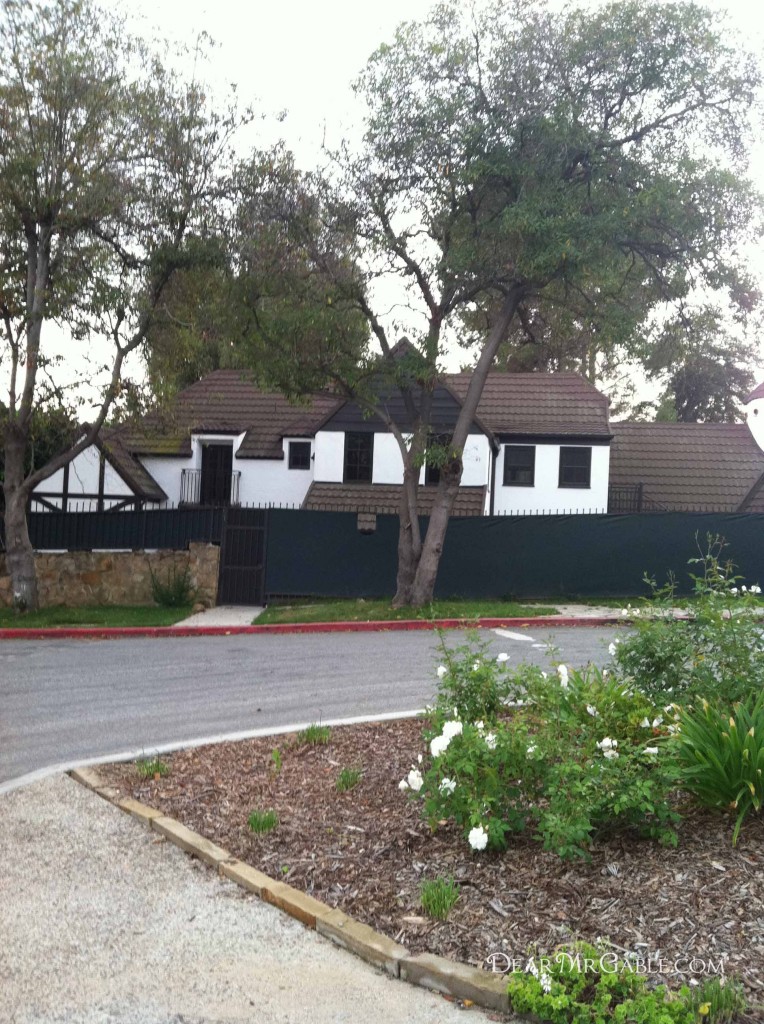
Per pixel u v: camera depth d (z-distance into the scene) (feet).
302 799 21.48
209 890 17.04
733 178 54.95
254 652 47.32
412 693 35.32
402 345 64.03
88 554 67.67
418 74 56.54
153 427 65.98
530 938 14.49
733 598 24.18
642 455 101.65
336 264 57.88
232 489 97.25
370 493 88.28
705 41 54.24
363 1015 12.85
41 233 57.47
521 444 92.79
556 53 55.36
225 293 58.90
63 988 13.52
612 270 55.93
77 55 54.19
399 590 62.85
